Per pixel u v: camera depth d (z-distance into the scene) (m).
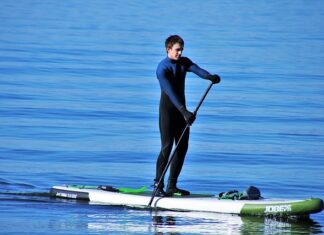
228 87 76.25
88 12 145.25
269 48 103.31
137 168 47.38
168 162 37.91
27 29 117.94
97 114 63.00
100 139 54.59
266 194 42.16
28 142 53.19
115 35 112.94
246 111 65.50
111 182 44.16
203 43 104.75
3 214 35.94
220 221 35.28
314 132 58.19
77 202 38.78
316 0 189.00
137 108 66.00
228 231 33.56
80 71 83.44
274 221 35.62
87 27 121.75
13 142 53.03
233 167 47.94
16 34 112.00
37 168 46.62
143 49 100.12
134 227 33.94
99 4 164.00
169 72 37.78
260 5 169.75
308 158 50.50
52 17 136.25
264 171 47.12
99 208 37.56
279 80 81.19
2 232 32.69
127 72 83.50
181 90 38.22
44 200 39.06
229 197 37.69
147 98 70.44
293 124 60.88
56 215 35.94
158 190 38.41
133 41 107.00
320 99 71.75
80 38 109.44
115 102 68.19
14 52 95.44
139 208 37.81
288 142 54.94
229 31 120.00
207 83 78.19
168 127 38.03
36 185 42.78
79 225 34.09
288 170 47.47
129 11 147.75
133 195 38.50
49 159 48.88
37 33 113.69
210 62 89.88
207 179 45.19
